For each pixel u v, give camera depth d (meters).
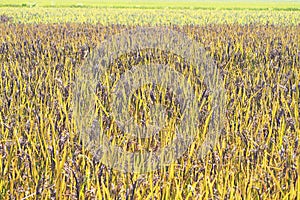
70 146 3.64
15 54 8.62
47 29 14.00
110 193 2.92
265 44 10.71
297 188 3.02
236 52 8.91
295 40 11.50
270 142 3.85
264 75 6.67
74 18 23.67
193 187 2.94
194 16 26.06
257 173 3.28
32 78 6.25
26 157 3.34
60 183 3.05
